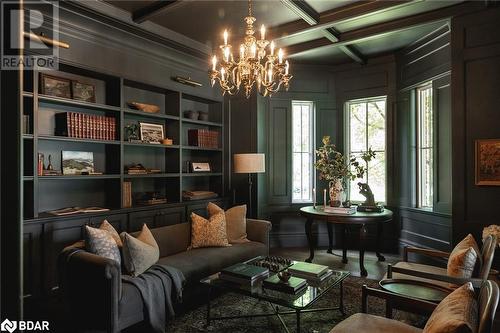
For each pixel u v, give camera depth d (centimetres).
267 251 382
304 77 534
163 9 326
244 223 390
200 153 508
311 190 541
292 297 220
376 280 358
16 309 62
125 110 365
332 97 540
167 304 253
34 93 286
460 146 333
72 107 340
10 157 64
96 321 220
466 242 244
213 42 437
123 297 222
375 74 503
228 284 245
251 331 247
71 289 234
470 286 151
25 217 281
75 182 343
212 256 321
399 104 479
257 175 498
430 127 439
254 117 502
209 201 463
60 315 269
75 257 230
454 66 338
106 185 370
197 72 472
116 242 260
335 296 313
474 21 325
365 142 521
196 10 345
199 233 353
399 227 478
